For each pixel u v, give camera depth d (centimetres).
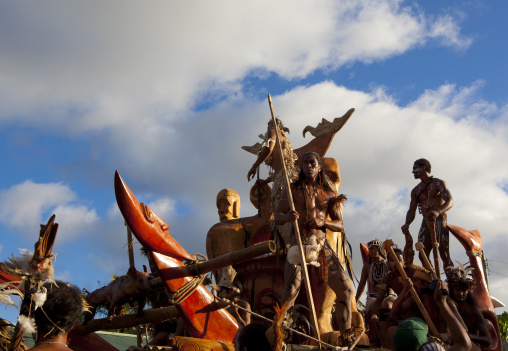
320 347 627
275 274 894
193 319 688
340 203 761
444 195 1012
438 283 611
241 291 906
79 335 731
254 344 436
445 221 1023
